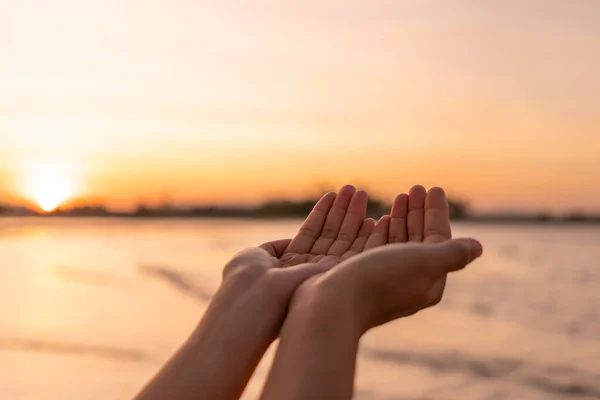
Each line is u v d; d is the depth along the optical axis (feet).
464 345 36.35
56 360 28.63
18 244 135.64
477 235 153.28
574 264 87.04
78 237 170.81
